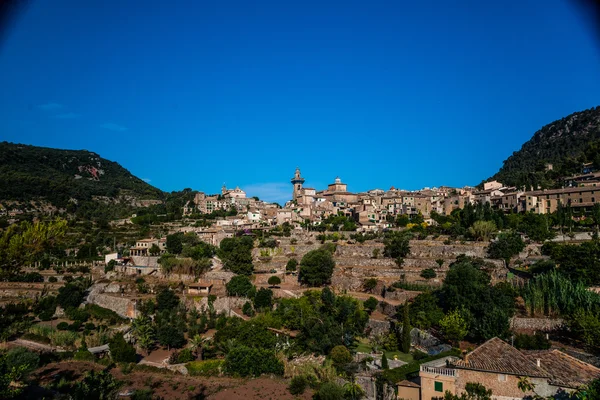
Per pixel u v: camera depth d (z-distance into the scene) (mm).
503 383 53625
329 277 124312
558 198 164875
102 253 177000
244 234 172875
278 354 82812
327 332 85812
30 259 59688
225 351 87188
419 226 168875
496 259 118375
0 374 54156
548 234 132000
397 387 60062
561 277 89500
